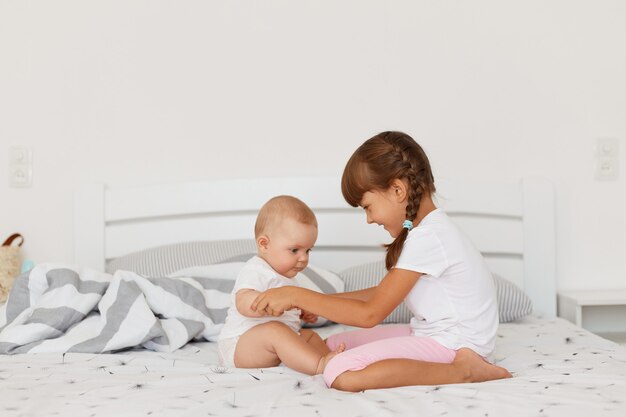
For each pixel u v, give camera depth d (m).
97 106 2.66
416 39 2.68
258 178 2.62
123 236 2.62
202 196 2.61
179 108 2.67
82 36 2.65
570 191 2.70
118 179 2.67
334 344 1.70
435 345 1.51
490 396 1.26
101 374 1.49
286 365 1.55
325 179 2.60
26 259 2.65
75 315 1.79
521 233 2.63
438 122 2.68
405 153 1.55
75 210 2.60
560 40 2.70
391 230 1.61
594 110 2.70
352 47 2.68
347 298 1.58
